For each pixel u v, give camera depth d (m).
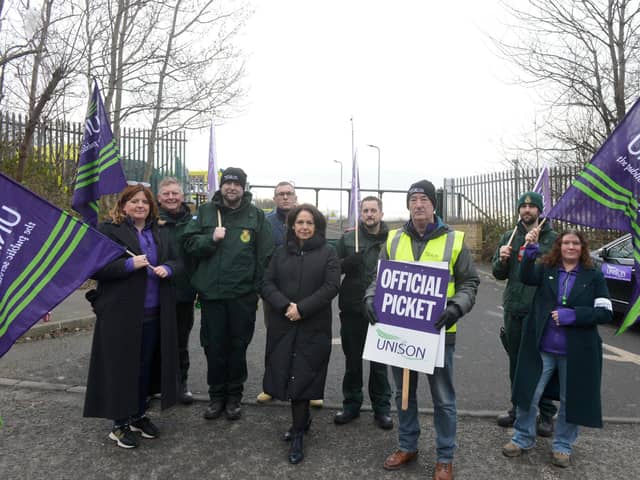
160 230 4.11
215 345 4.28
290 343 3.71
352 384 4.24
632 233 3.42
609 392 5.05
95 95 4.19
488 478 3.36
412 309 3.41
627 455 3.69
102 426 4.10
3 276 2.79
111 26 9.45
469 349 6.59
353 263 4.15
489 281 12.51
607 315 3.43
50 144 10.99
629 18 10.38
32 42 7.81
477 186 15.70
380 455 3.67
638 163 3.43
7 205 2.83
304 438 3.95
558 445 3.55
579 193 3.63
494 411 4.49
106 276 3.61
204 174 16.48
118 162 4.22
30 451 3.66
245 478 3.33
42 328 6.88
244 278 4.27
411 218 3.65
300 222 3.89
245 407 4.58
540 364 3.62
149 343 3.91
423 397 4.88
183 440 3.89
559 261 3.67
